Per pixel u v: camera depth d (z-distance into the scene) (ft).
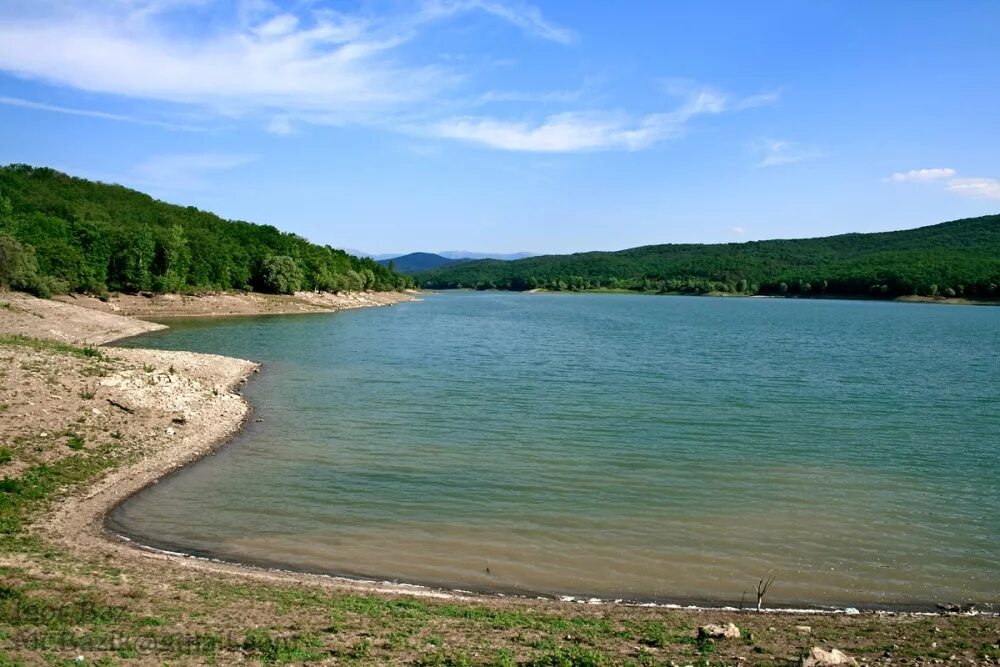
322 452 96.27
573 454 97.04
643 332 311.27
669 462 93.86
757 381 164.76
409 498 78.43
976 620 52.03
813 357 216.33
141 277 329.93
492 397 139.23
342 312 424.87
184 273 355.56
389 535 68.08
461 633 45.14
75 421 90.68
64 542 60.80
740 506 77.30
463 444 101.65
